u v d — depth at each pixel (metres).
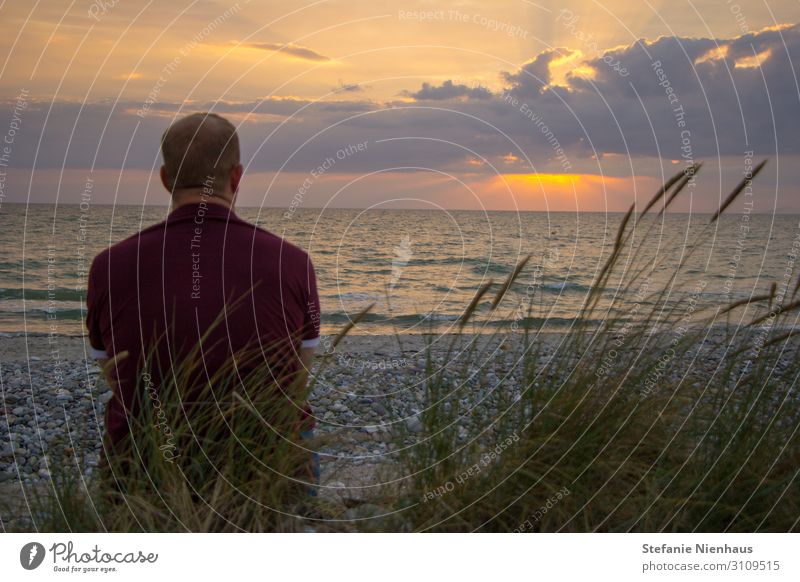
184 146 1.96
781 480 2.13
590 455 2.13
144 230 1.98
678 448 2.24
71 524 1.89
